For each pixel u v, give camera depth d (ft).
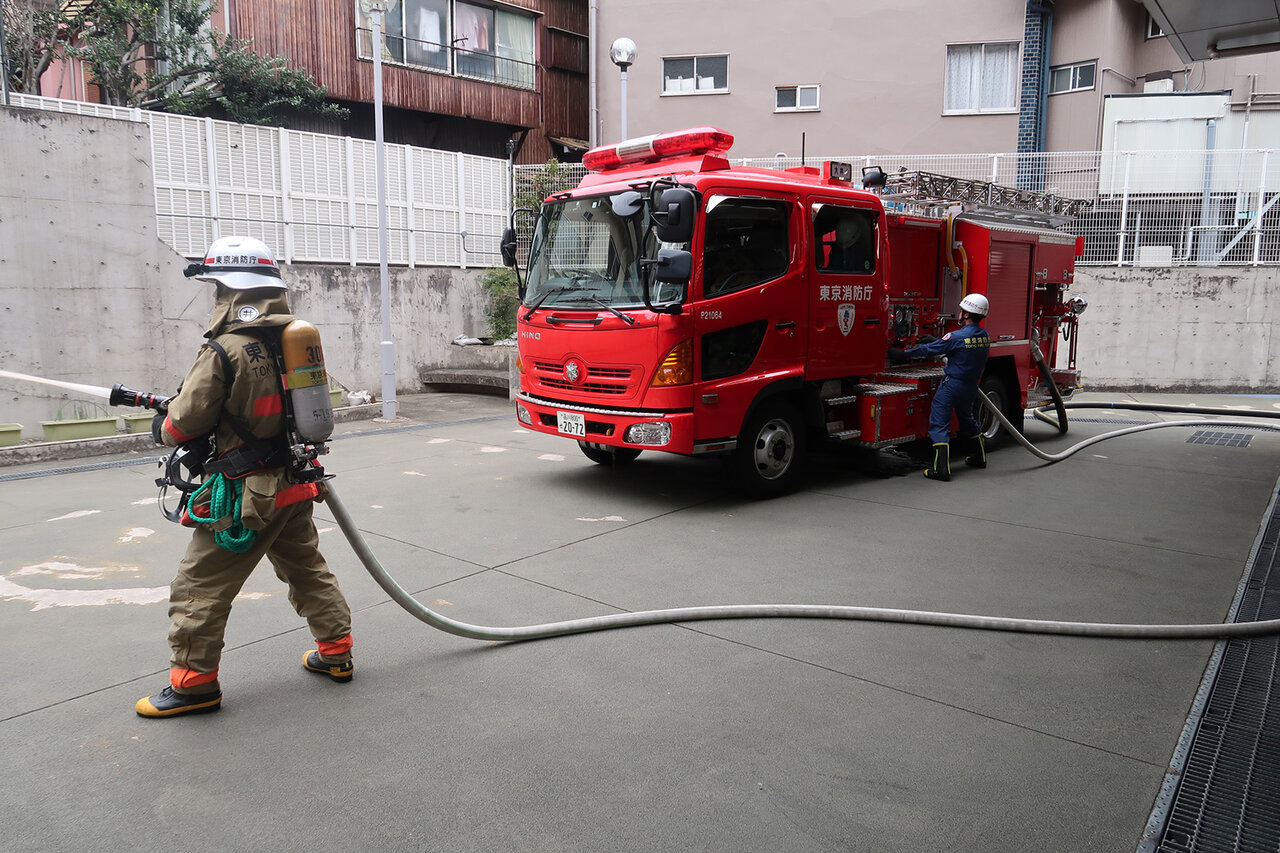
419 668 12.48
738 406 21.70
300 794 9.23
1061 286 34.81
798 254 22.62
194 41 46.70
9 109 28.12
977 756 10.08
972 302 24.99
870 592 15.83
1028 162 49.42
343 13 54.90
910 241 27.30
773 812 8.93
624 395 21.30
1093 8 54.95
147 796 9.18
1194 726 10.77
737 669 12.49
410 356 45.32
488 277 49.29
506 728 10.71
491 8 63.36
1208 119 51.60
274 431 10.70
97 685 11.85
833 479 26.13
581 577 16.56
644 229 20.76
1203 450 31.37
